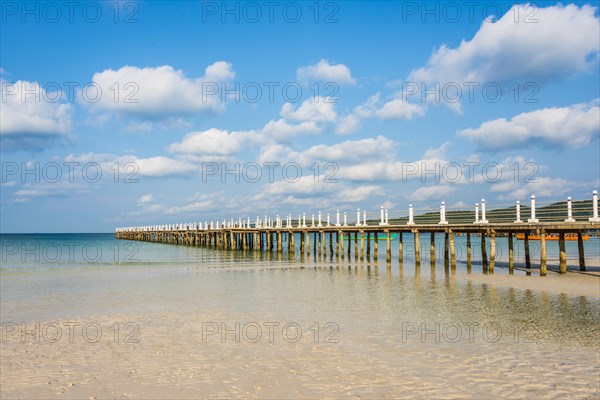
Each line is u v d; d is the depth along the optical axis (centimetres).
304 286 2267
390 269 3084
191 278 2686
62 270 3238
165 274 2920
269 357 1074
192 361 1054
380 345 1161
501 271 2777
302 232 4622
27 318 1570
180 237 8406
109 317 1572
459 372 952
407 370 969
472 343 1166
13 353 1138
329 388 875
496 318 1454
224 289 2205
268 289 2178
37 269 3328
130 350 1154
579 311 1541
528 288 2008
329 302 1794
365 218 3894
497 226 2536
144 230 9869
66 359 1084
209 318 1527
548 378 911
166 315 1591
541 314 1503
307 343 1191
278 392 860
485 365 993
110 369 1006
